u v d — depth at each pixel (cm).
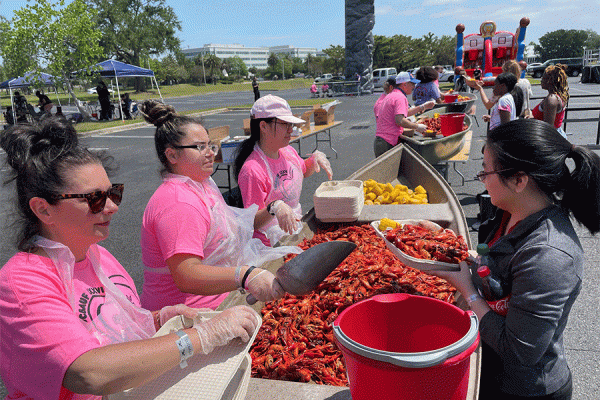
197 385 124
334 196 351
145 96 5056
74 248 131
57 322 110
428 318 147
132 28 5772
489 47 2508
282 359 201
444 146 610
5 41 2036
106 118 2339
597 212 139
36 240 123
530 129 138
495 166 144
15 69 2131
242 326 133
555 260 131
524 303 133
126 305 150
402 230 243
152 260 219
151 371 114
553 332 131
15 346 110
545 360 143
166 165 219
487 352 152
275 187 313
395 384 114
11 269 116
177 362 119
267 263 274
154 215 202
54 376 108
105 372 107
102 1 5609
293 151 357
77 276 133
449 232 244
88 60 2166
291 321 225
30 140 117
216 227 211
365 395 122
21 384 112
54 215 122
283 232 298
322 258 150
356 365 121
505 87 564
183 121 214
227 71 14975
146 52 6000
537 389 144
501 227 175
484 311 152
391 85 650
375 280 249
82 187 122
